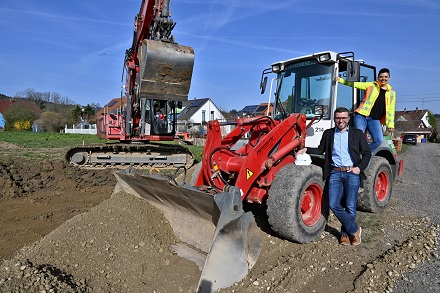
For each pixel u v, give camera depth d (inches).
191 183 232.4
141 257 174.7
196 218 184.9
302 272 161.8
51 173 391.5
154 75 311.9
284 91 265.0
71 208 276.5
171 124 472.4
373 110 251.4
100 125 564.7
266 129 225.3
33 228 228.2
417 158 847.1
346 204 197.9
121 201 211.5
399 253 183.6
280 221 186.4
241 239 152.5
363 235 214.5
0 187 320.5
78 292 142.1
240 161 197.0
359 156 193.8
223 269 147.0
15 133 1374.3
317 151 205.2
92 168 438.0
